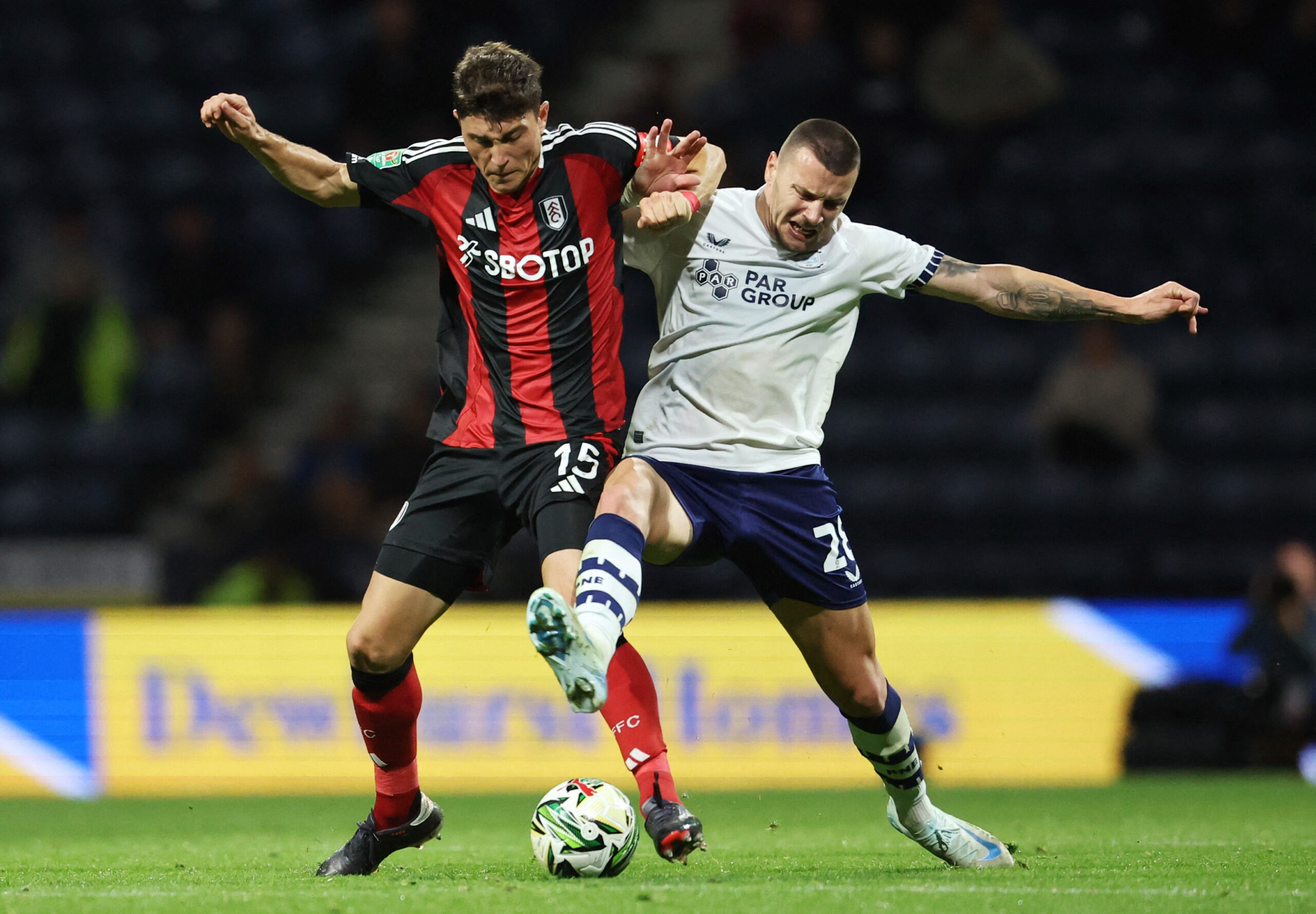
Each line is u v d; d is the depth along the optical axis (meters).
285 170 17.20
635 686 16.88
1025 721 38.41
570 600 15.82
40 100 59.25
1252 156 57.34
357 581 42.56
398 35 51.09
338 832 25.97
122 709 37.22
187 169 57.00
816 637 16.69
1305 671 38.34
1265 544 47.56
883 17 55.88
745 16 55.56
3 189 56.59
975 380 52.19
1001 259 54.78
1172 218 56.06
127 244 55.12
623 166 17.03
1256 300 54.22
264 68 59.53
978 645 38.62
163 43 60.12
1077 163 56.88
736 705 37.22
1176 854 19.48
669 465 16.59
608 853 16.33
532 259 16.75
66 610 42.84
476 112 15.91
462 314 17.42
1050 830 24.38
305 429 52.97
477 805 32.62
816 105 52.88
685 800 32.97
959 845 17.45
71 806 33.47
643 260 17.25
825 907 13.69
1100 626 38.84
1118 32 61.69
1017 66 54.56
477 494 16.92
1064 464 47.91
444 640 37.31
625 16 66.88
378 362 55.19
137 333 52.44
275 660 37.25
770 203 16.67
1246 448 50.28
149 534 49.75
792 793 35.19
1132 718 38.47
